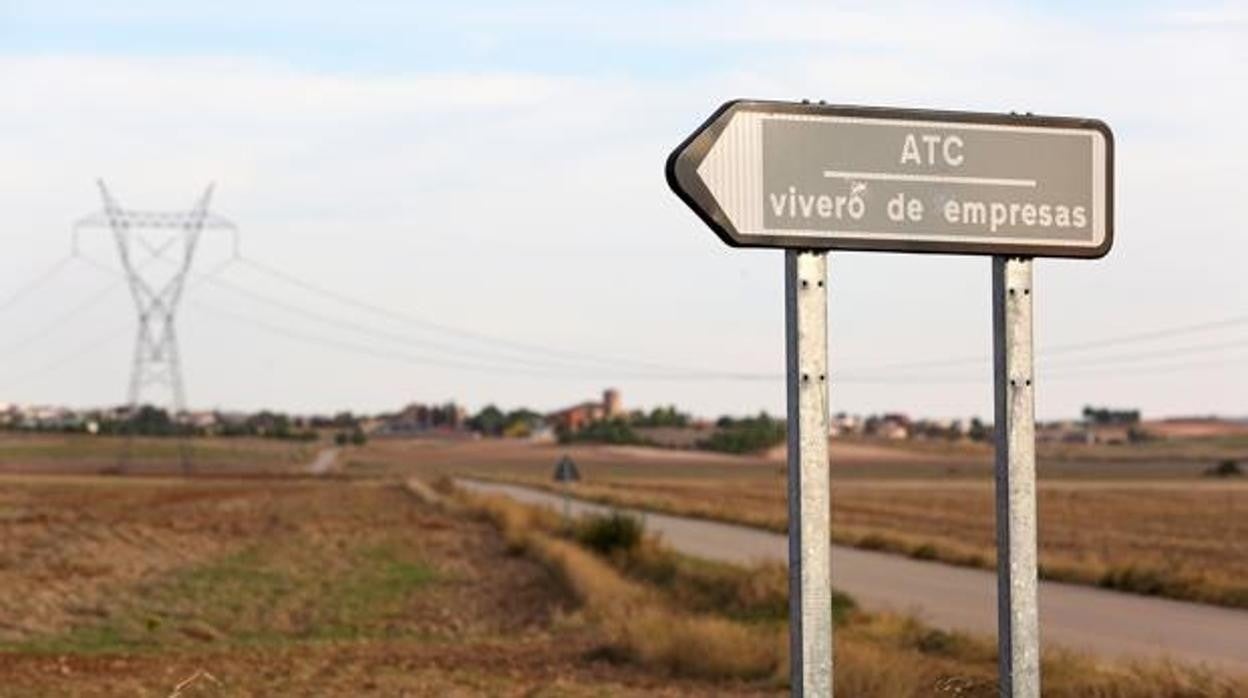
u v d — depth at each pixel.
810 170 6.07
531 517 66.25
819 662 5.90
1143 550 55.91
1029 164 6.33
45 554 46.50
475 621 29.88
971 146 6.26
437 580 39.28
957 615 29.81
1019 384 6.36
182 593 35.41
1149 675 16.84
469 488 113.75
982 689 14.91
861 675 17.02
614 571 40.16
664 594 33.00
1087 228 6.39
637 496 108.44
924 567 45.12
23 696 17.27
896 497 121.25
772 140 6.05
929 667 19.06
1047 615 30.61
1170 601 34.16
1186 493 130.88
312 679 19.45
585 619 29.16
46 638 26.17
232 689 17.72
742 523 74.38
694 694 18.64
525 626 28.86
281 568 43.00
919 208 6.20
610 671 21.23
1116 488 144.25
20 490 102.38
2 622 28.39
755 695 18.64
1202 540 63.38
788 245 6.04
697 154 5.96
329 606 32.78
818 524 5.94
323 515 74.19
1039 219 6.34
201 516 72.25
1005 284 6.38
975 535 67.12
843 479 180.75
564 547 44.66
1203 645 24.81
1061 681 16.95
